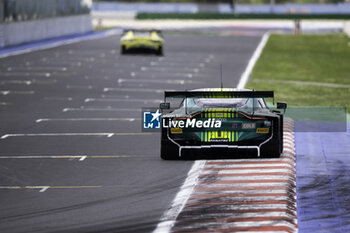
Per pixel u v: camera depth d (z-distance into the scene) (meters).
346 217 34.12
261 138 45.81
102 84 99.50
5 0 172.38
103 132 59.59
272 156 46.47
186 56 154.50
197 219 33.25
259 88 98.88
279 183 40.38
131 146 53.16
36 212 35.00
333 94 93.12
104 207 35.91
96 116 68.94
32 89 92.00
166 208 35.50
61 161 47.81
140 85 99.31
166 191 39.12
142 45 151.12
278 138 45.97
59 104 77.88
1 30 170.62
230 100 48.00
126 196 38.16
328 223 33.09
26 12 190.62
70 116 68.88
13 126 62.69
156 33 155.50
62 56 148.88
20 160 48.16
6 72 114.19
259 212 34.34
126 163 46.91
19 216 34.31
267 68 131.62
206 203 36.22
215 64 136.38
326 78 116.19
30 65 127.25
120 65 130.62
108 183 41.28
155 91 92.25
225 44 199.00
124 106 76.69
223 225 32.12
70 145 53.69
